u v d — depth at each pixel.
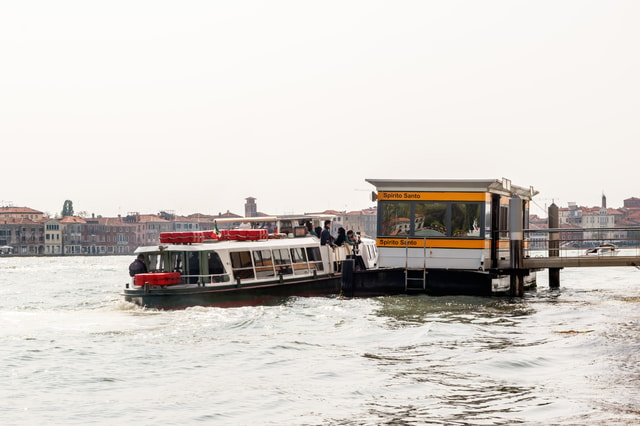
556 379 14.53
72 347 19.14
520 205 31.08
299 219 34.25
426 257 30.30
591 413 11.92
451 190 30.08
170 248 27.23
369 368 16.12
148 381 15.30
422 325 22.62
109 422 12.30
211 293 26.91
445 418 11.95
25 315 25.39
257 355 17.94
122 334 21.23
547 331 21.27
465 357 17.16
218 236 29.69
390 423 11.77
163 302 26.48
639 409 12.13
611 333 20.08
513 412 12.16
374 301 29.00
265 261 29.28
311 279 30.97
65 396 14.09
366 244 36.19
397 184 30.55
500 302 29.20
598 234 169.62
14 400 13.80
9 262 148.62
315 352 18.27
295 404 13.16
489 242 30.55
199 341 20.03
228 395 13.95
